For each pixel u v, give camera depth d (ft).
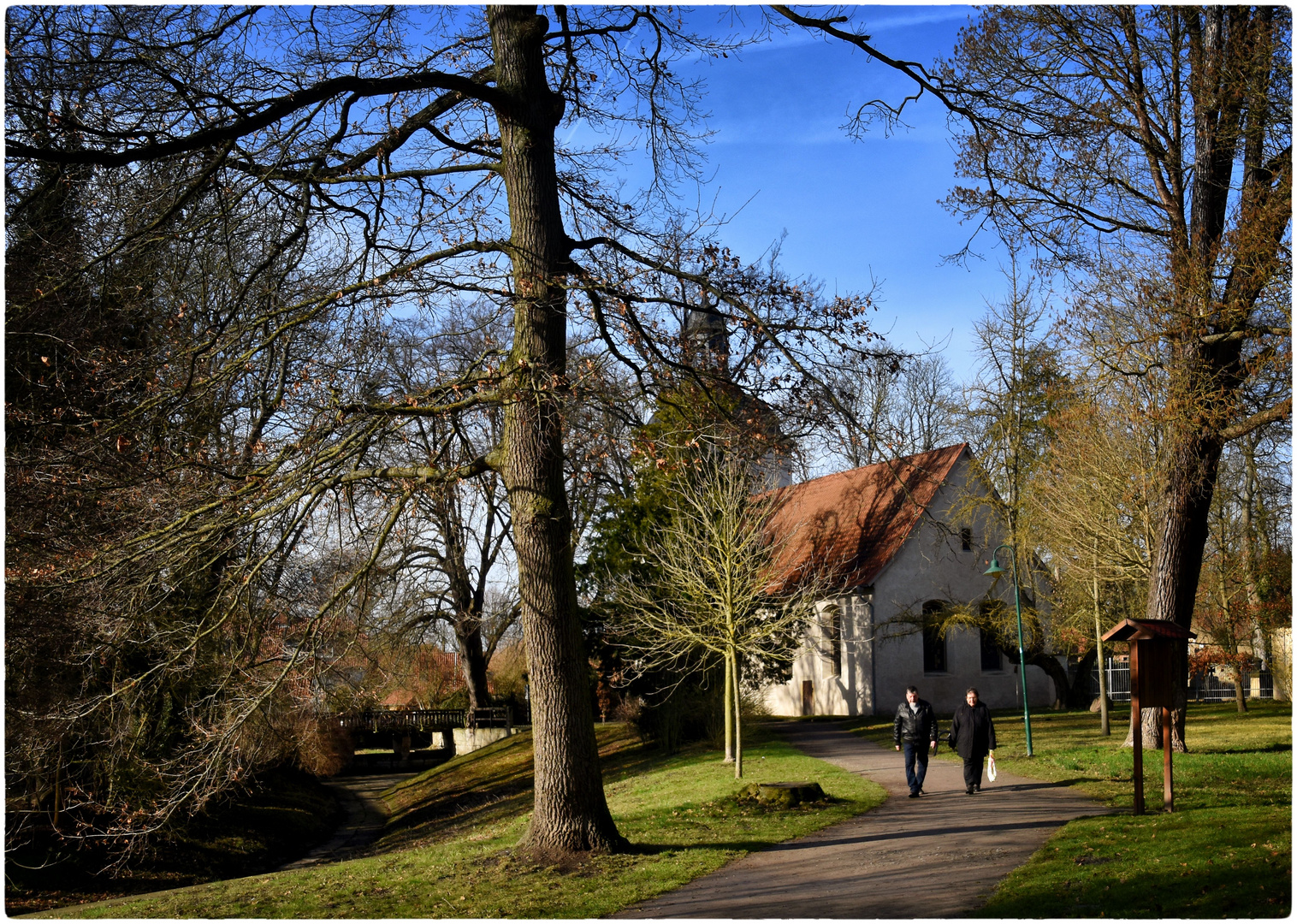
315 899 36.70
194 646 36.83
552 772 39.55
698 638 66.18
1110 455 75.20
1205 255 56.90
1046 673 119.44
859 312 37.47
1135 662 41.47
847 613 113.60
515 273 39.83
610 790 68.18
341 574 44.93
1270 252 51.52
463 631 122.01
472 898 34.22
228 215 39.04
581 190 47.19
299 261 43.83
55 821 53.93
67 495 40.04
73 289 43.68
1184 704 62.64
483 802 89.30
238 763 38.55
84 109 37.35
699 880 35.04
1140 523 76.38
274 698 42.55
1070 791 49.65
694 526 69.10
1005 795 50.14
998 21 59.41
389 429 37.52
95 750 51.80
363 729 139.03
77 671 45.27
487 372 37.55
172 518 38.14
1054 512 82.07
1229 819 36.17
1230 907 25.12
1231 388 57.62
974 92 44.50
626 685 84.28
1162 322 55.83
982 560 114.93
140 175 41.32
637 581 82.89
